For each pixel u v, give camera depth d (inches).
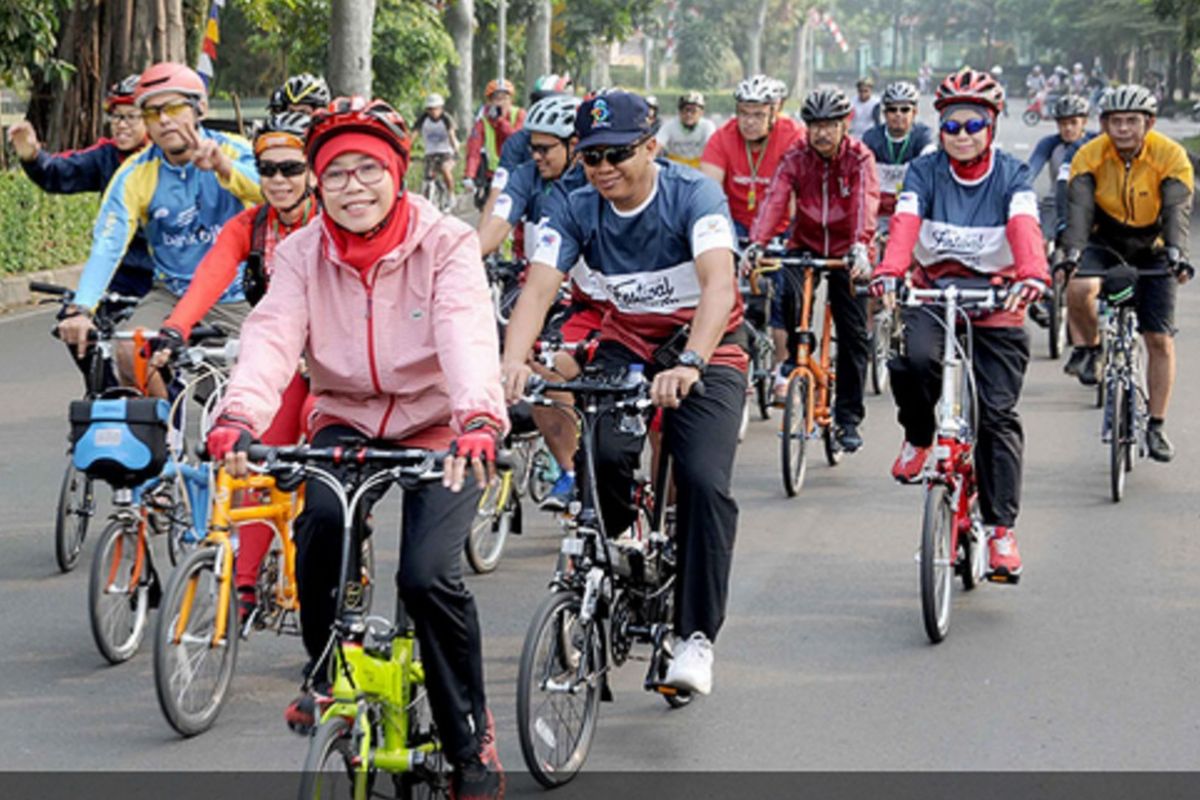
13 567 546.3
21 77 1380.4
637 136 385.1
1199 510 618.5
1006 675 439.8
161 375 479.8
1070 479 668.7
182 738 397.4
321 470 301.1
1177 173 657.0
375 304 325.1
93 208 1322.6
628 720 406.9
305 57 2359.7
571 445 508.4
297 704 317.1
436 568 307.7
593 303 420.8
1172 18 2596.0
